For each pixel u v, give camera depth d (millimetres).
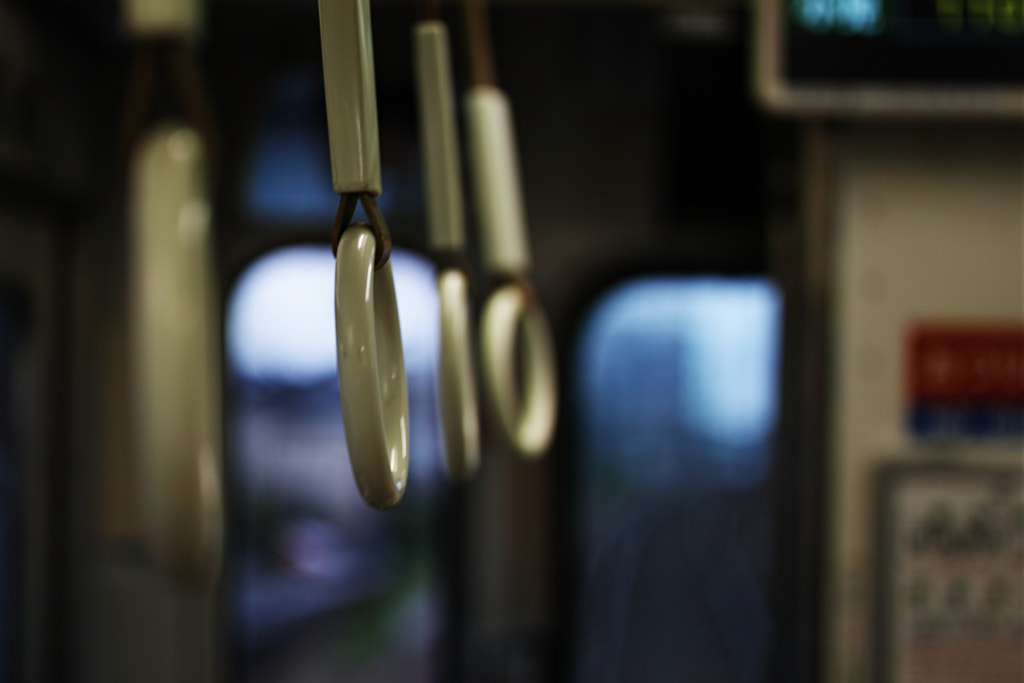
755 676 5297
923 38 3098
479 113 1747
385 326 1310
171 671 5164
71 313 4910
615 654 5309
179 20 1835
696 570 5305
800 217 3438
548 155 5227
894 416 3453
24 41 4113
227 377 5270
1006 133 3439
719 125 5164
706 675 5312
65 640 4871
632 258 5227
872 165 3416
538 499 5266
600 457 5293
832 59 3100
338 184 1283
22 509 4602
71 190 4684
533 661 5273
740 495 5293
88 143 4898
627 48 5000
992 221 3438
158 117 4141
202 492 1721
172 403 1720
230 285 5242
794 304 3508
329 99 1278
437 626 5348
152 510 1714
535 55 5137
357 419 1268
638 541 5293
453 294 1491
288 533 5363
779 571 3662
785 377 3578
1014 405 3445
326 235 5227
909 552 3445
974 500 3445
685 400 5277
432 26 1514
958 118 3121
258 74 5164
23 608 4598
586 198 5238
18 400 4586
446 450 1491
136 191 1818
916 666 3455
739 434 5270
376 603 5363
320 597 5383
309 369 5320
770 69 3104
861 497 3457
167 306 1749
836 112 3105
